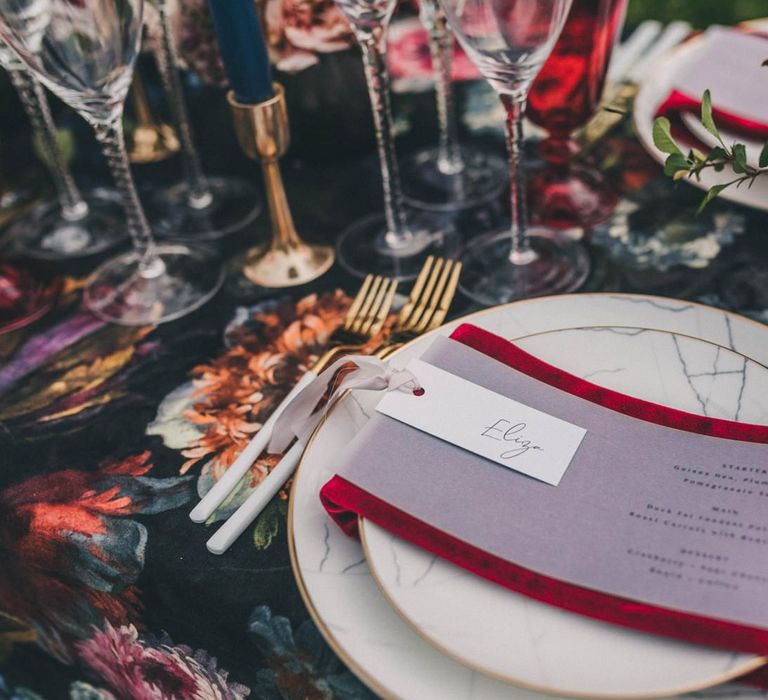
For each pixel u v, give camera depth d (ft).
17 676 1.50
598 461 1.68
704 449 1.67
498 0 1.93
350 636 1.51
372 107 2.71
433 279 2.48
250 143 2.46
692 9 6.35
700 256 2.47
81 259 2.94
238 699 1.78
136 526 1.98
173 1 2.68
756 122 2.44
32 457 2.22
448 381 1.84
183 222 3.00
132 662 1.78
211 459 2.12
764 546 1.48
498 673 1.37
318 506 1.71
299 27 2.61
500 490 1.64
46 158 3.08
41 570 1.89
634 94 3.05
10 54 2.81
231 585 1.84
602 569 1.49
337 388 1.91
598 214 2.66
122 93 2.42
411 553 1.55
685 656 1.37
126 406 2.32
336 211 2.91
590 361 1.90
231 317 2.56
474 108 3.30
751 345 1.91
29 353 2.56
